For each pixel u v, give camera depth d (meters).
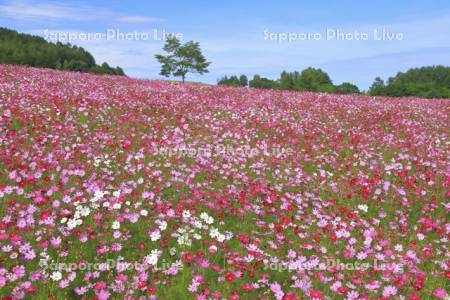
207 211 8.94
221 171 11.61
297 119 20.72
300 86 84.81
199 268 6.59
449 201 11.07
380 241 8.02
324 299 5.81
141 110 18.42
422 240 8.78
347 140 16.94
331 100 29.47
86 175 10.14
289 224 8.55
